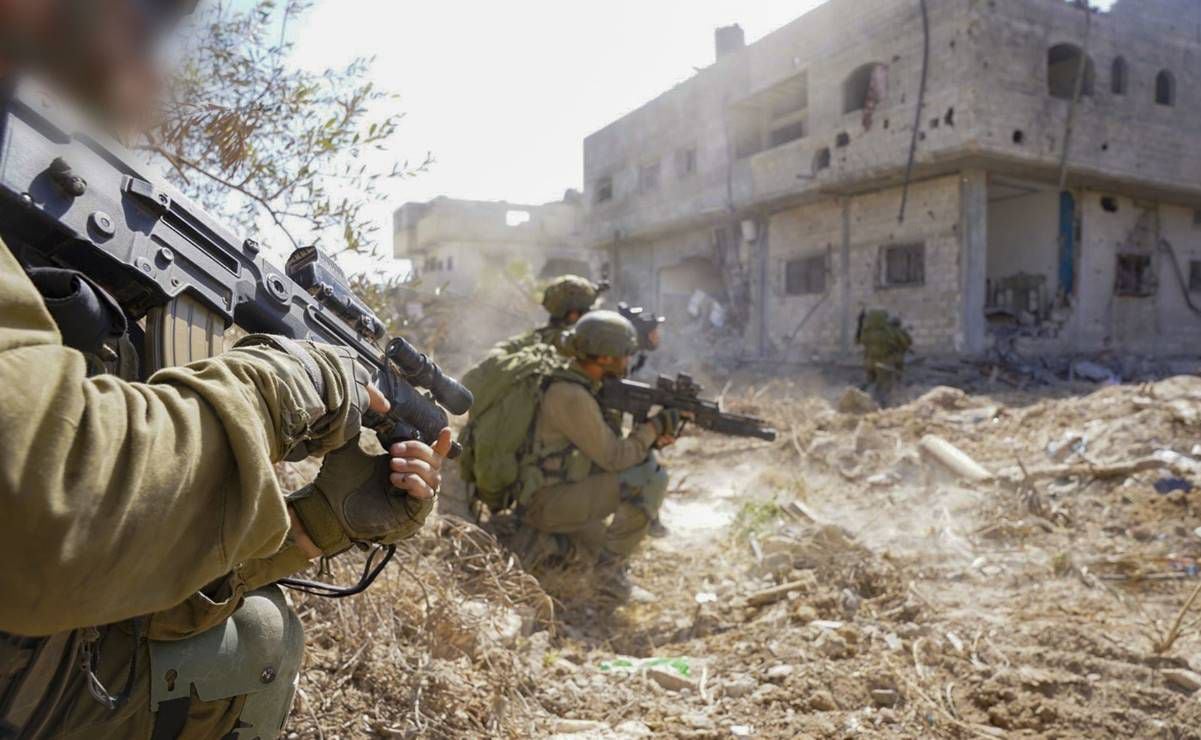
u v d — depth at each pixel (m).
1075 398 7.64
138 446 0.75
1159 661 2.99
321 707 2.20
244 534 0.83
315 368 1.01
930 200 16.11
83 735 1.14
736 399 10.08
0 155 0.78
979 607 3.62
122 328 0.92
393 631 2.58
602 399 4.15
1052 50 16.58
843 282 17.95
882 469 6.30
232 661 1.27
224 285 1.12
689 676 2.94
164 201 1.02
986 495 5.24
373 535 1.32
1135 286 18.20
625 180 23.92
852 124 16.39
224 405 0.84
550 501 3.98
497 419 4.05
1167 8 16.70
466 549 3.51
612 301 25.39
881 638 3.23
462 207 33.16
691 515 5.46
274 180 2.85
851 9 16.30
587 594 3.81
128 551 0.74
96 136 0.92
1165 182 16.73
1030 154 14.78
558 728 2.50
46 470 0.68
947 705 2.73
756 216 20.39
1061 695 2.79
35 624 0.72
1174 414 6.21
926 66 14.84
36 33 0.76
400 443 1.32
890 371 12.90
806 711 2.68
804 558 4.05
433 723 2.31
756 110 20.27
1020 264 18.28
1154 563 4.08
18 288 0.74
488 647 2.76
